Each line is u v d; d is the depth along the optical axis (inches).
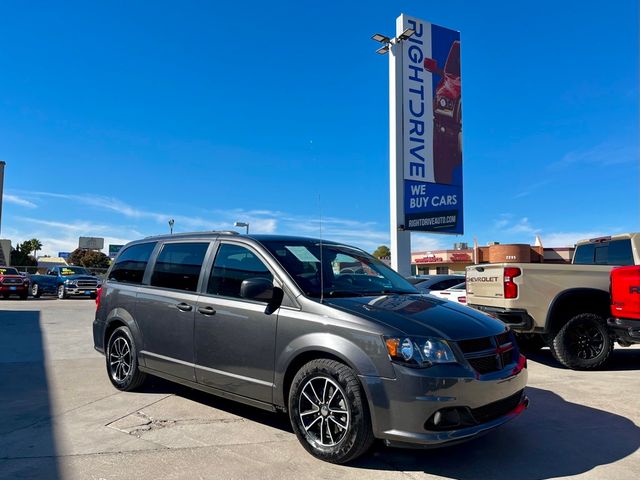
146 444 168.2
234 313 181.9
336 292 174.7
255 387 172.9
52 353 345.7
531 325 294.7
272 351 168.1
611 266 303.4
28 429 183.5
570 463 155.7
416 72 719.7
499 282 306.0
